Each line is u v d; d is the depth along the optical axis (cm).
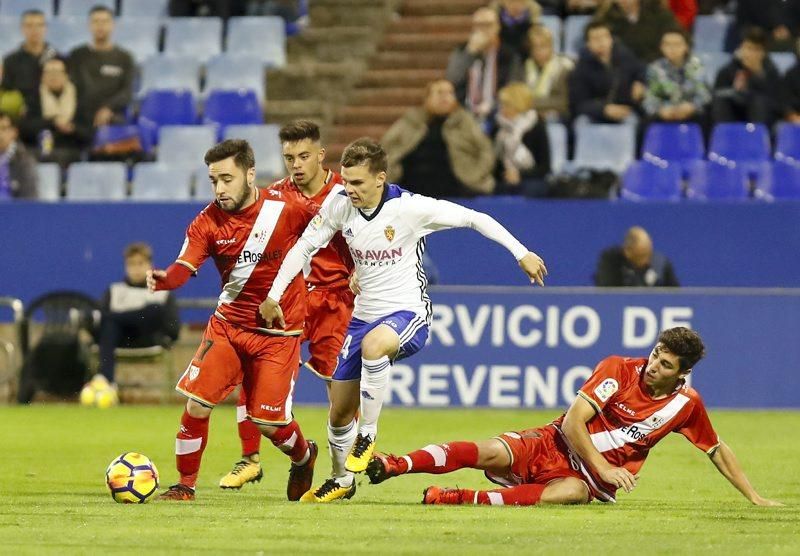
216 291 5203
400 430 4056
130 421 4362
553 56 5788
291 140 2794
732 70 5650
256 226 2445
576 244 5003
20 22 6381
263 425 2480
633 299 4678
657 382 2400
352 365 2488
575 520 2206
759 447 3688
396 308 2467
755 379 4703
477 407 4706
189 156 5691
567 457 2462
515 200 5072
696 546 1931
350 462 2389
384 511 2317
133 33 6328
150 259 4972
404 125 5281
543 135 5303
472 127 5231
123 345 4906
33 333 5097
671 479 3017
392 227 2445
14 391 5031
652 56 5781
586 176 5219
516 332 4700
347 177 2408
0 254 5222
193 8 6500
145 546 1916
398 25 6506
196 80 6088
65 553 1852
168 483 2916
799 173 5397
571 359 4684
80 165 5594
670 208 4988
